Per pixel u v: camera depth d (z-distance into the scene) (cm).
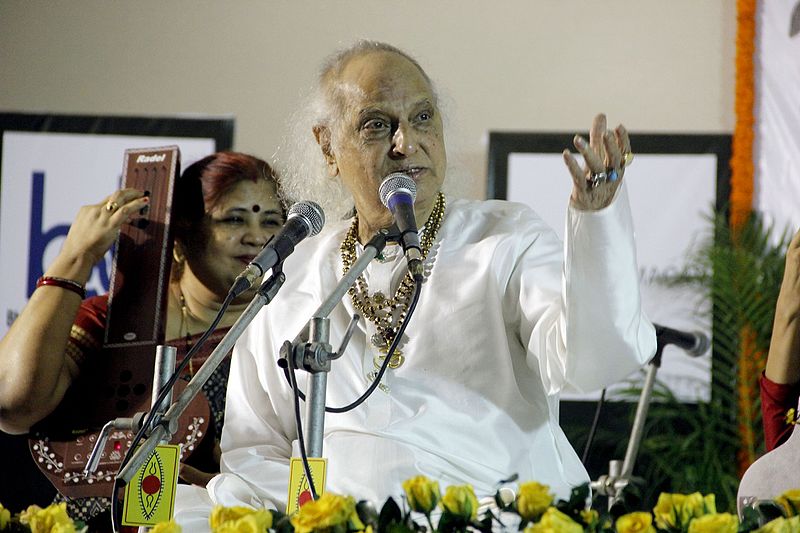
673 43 729
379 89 374
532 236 368
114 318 524
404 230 306
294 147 412
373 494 339
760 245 664
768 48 704
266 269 304
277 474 366
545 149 705
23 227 714
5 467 632
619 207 306
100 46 755
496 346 356
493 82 734
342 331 372
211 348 554
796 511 231
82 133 724
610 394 652
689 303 665
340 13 748
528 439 351
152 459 300
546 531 208
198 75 748
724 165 694
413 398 353
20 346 513
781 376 389
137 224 537
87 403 519
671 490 637
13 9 758
